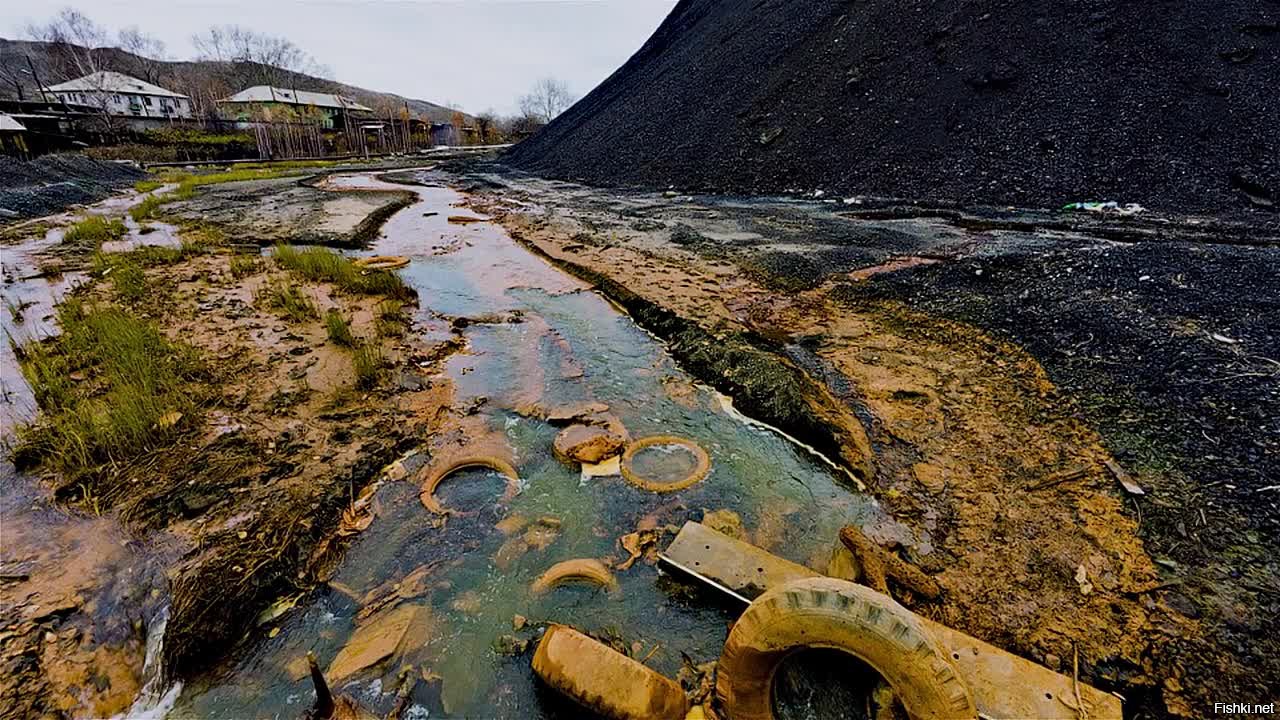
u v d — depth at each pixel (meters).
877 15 15.99
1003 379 4.52
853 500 3.45
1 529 3.04
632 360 5.62
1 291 7.44
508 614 2.69
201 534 3.00
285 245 9.48
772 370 4.84
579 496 3.56
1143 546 2.75
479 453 3.98
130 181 21.61
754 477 3.75
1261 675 2.11
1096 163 10.59
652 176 17.89
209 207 14.91
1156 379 4.05
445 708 2.25
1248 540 2.68
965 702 1.70
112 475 3.46
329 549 3.06
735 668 2.03
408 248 10.55
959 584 2.68
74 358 5.07
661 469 3.85
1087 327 4.95
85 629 2.45
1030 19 12.98
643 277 7.89
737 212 12.34
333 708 2.22
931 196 11.80
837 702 2.07
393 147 44.28
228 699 2.28
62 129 31.31
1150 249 6.84
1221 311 4.96
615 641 2.54
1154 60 11.28
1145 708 2.08
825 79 15.63
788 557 3.04
